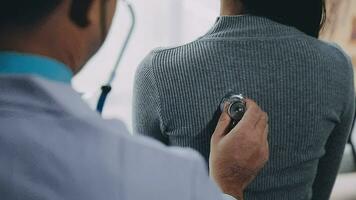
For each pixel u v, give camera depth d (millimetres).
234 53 703
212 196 389
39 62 360
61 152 342
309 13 769
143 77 754
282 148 744
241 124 663
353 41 1680
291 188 779
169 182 367
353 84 819
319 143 782
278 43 708
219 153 652
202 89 706
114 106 1348
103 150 354
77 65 403
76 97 371
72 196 340
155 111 747
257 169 671
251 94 708
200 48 715
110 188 348
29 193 334
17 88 345
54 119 348
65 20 371
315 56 727
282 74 710
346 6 1642
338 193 1511
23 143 338
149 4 1456
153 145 379
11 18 352
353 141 1620
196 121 717
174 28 1520
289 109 725
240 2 735
